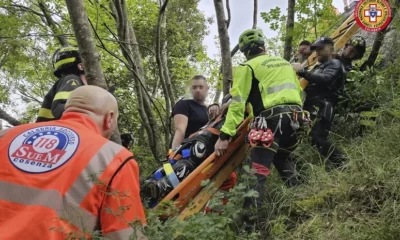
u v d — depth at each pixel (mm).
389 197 3344
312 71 4863
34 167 1906
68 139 1980
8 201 1854
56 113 3160
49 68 8164
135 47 6699
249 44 4164
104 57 8633
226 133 3865
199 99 4703
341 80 4676
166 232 2295
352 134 4855
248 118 4211
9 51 7375
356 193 3482
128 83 8711
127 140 3740
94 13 6230
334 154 4355
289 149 4098
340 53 5742
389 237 2941
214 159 3969
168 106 6449
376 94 4953
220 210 2936
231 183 4281
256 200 3598
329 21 6164
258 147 3797
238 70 3959
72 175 1888
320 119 4492
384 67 5801
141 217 1978
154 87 9906
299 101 3959
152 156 6656
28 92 9070
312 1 5672
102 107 2168
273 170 4461
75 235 1801
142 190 3980
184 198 3814
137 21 9008
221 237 2537
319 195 3645
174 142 4488
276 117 3811
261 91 3906
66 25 6609
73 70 3584
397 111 4203
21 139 1999
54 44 7559
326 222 3369
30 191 1856
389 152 3799
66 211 1841
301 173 4223
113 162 1945
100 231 1880
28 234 1781
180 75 9633
